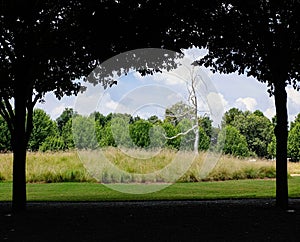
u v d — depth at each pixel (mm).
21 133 12156
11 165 25078
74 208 13125
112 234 8773
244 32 12227
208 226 9609
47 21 11617
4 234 8898
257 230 9094
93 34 12000
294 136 42219
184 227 9508
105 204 14406
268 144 48438
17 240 8312
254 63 13477
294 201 14914
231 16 12227
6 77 11805
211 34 12742
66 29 11703
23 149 12227
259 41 12180
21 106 12016
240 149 39156
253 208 12664
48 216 11289
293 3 11594
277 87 12258
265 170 26203
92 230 9250
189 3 12117
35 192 18938
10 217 11117
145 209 12750
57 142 37531
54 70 12719
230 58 13586
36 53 11562
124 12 11953
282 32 11812
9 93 12523
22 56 11539
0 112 12227
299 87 14141
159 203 14656
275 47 12031
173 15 12250
